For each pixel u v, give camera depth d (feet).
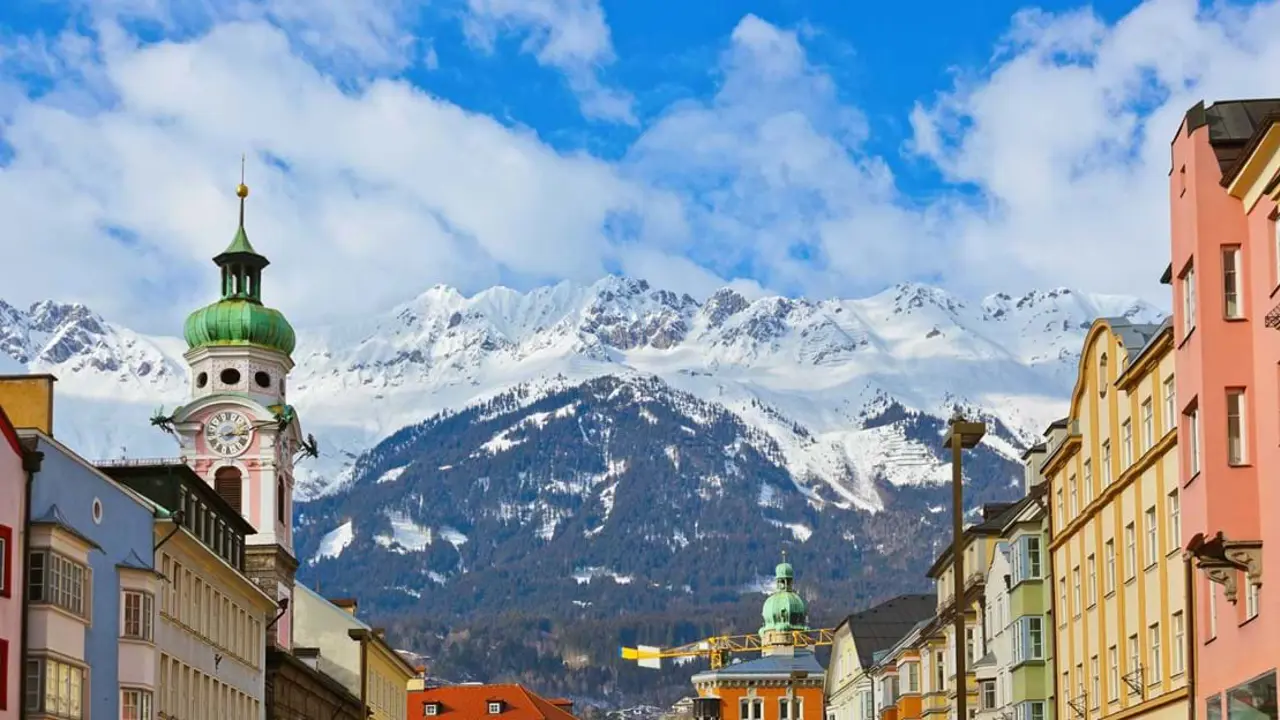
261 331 467.52
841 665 640.58
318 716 415.85
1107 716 275.59
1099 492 281.13
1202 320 187.73
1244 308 186.91
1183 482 198.39
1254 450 184.85
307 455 476.54
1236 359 186.29
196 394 466.29
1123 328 270.87
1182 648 238.48
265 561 431.84
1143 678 254.68
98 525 255.50
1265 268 181.16
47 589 232.32
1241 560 184.34
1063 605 306.55
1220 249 188.55
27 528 230.68
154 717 268.82
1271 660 180.96
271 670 372.17
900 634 597.93
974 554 376.68
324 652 454.81
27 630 229.45
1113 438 272.72
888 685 506.48
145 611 266.16
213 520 330.75
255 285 480.64
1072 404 296.92
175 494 304.09
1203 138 190.80
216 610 323.98
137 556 268.00
